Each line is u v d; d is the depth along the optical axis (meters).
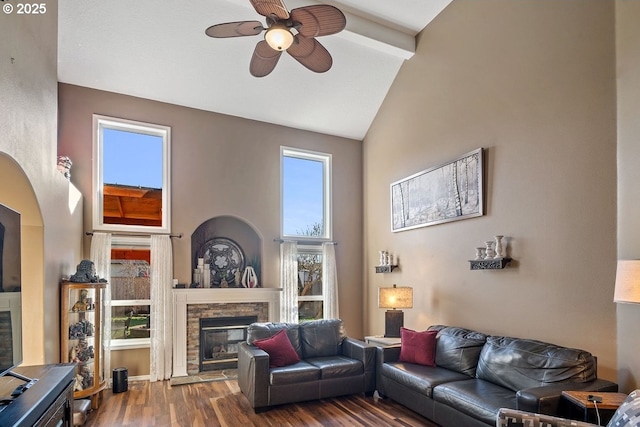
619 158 3.03
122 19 4.54
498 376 3.39
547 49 3.66
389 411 3.94
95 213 5.11
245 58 5.25
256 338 4.55
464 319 4.46
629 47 2.99
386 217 6.07
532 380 3.12
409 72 5.62
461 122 4.63
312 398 4.11
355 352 4.56
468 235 4.46
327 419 3.73
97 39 4.66
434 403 3.47
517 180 3.89
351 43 5.35
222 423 3.64
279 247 6.15
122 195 5.39
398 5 4.93
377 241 6.31
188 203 5.60
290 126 6.42
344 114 6.37
